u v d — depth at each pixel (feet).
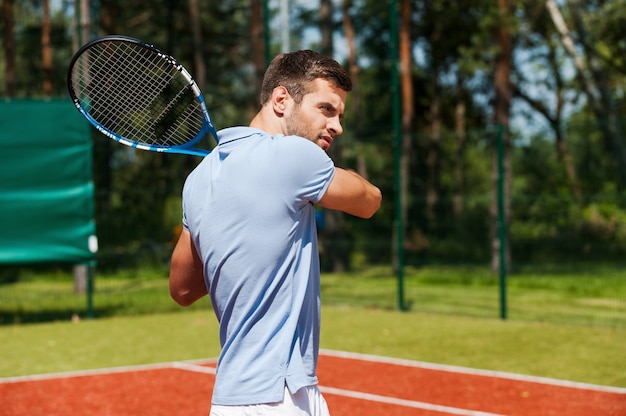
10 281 51.47
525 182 58.95
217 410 8.05
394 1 40.70
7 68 63.98
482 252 51.31
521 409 22.16
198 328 37.24
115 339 34.45
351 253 53.47
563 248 47.93
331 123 8.44
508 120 62.95
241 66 63.05
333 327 36.76
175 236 47.32
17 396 24.41
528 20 83.92
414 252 52.65
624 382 25.30
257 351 7.94
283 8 57.72
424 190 70.90
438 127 94.53
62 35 66.44
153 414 22.18
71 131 38.14
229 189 8.07
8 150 37.65
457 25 86.99
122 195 46.09
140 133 10.44
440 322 37.91
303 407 7.97
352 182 8.26
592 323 37.06
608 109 73.41
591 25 82.02
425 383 25.45
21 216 37.81
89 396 24.34
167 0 67.31
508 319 38.60
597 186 53.06
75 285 46.96
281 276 7.98
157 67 10.52
